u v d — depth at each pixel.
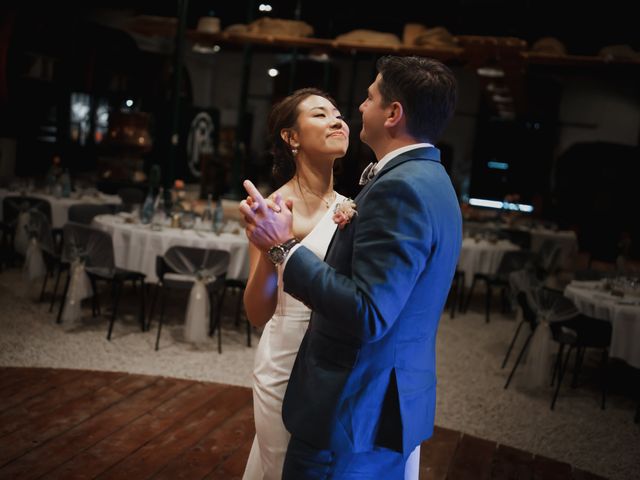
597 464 3.88
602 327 4.84
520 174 19.12
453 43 9.81
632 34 13.65
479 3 13.98
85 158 14.97
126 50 14.45
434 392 1.46
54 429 3.00
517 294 5.48
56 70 12.72
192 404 3.45
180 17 9.34
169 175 9.51
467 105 19.33
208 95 22.25
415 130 1.41
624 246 11.27
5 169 12.92
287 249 1.34
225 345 5.34
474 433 4.15
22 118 12.52
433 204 1.31
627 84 17.64
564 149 18.33
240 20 17.94
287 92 21.62
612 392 5.29
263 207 1.34
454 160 19.62
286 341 1.68
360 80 20.77
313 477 1.39
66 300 5.27
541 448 4.03
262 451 1.71
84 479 2.59
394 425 1.35
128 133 11.53
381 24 17.59
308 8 17.09
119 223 6.05
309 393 1.40
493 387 5.08
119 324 5.60
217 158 15.90
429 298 1.37
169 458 2.84
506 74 10.77
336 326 1.33
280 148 1.81
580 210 15.31
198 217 6.77
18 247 6.75
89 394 3.45
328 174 1.79
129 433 3.04
